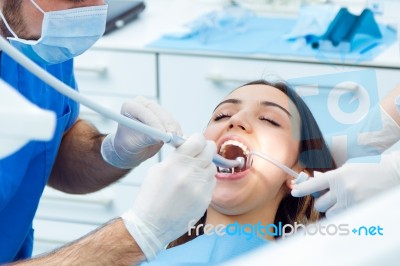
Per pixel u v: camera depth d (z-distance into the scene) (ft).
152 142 4.91
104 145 5.36
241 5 9.54
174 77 8.54
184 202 3.97
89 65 8.68
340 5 9.14
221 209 5.04
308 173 5.05
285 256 2.15
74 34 4.66
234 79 8.29
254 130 5.10
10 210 5.14
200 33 8.67
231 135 5.10
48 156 5.24
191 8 9.75
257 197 4.99
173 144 4.02
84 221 8.93
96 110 3.25
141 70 8.61
